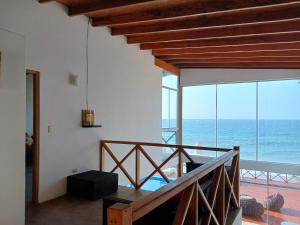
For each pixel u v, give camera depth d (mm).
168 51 6648
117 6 3943
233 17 4285
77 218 3447
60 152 4273
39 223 3279
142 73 6477
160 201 1555
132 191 4719
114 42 5492
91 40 4883
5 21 3400
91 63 4883
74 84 4496
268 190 7621
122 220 1226
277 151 8195
